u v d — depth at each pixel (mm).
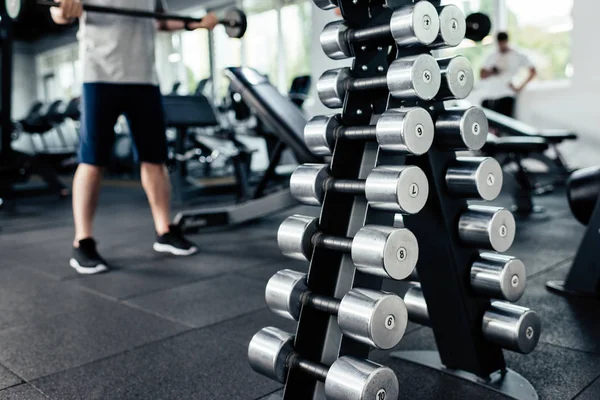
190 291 2012
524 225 2988
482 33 1262
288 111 2781
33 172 4887
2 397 1222
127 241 2969
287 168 4633
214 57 8055
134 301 1909
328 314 1062
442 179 1117
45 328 1660
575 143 5242
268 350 1023
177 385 1261
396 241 933
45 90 11672
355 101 1084
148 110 2373
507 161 3420
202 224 3033
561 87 5254
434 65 988
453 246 1135
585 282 1762
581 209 1866
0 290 2094
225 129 4387
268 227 3260
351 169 1088
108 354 1451
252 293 1967
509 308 1165
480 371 1202
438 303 1207
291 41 7566
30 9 1959
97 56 2225
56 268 2430
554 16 5367
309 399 1036
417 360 1338
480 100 5801
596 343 1402
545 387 1188
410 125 958
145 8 2336
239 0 7488
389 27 991
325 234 1046
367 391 881
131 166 6289
